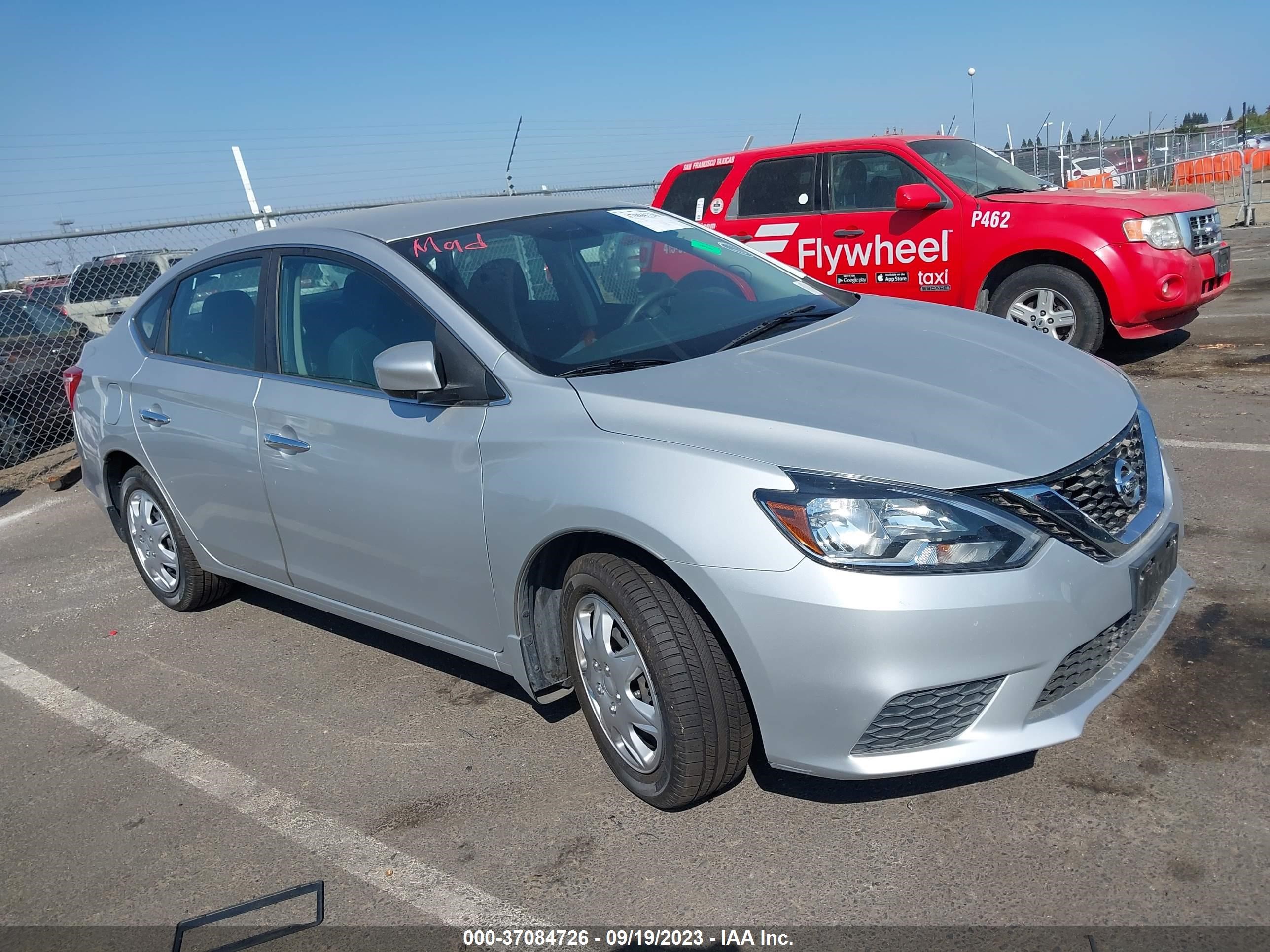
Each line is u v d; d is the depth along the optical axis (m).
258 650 4.57
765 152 8.72
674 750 2.82
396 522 3.43
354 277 3.70
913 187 7.76
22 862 3.23
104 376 4.88
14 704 4.36
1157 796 2.80
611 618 2.99
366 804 3.29
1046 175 16.20
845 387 2.93
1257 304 9.66
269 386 3.91
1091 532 2.62
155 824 3.34
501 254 3.66
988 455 2.60
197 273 4.52
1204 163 20.61
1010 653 2.50
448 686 4.01
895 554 2.47
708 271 3.97
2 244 9.01
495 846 2.99
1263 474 4.99
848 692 2.50
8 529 7.08
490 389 3.19
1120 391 3.20
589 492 2.81
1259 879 2.47
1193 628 3.64
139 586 5.61
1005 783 2.95
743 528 2.58
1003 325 3.71
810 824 2.89
